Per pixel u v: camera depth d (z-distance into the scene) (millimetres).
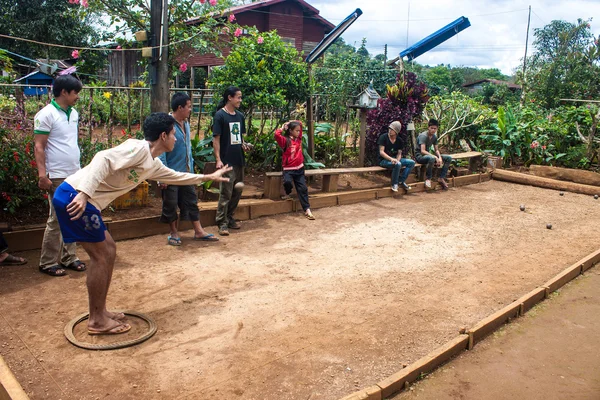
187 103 5492
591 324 4305
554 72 19234
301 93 8336
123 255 5273
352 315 4152
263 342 3635
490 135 11867
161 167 3643
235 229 6469
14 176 5508
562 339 4023
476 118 11844
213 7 7727
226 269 5039
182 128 5578
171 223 5629
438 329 3984
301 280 4863
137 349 3453
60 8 20953
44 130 4281
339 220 7180
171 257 5293
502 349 3832
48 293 4238
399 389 3227
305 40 21438
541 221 7633
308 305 4301
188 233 6195
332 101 10414
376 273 5156
